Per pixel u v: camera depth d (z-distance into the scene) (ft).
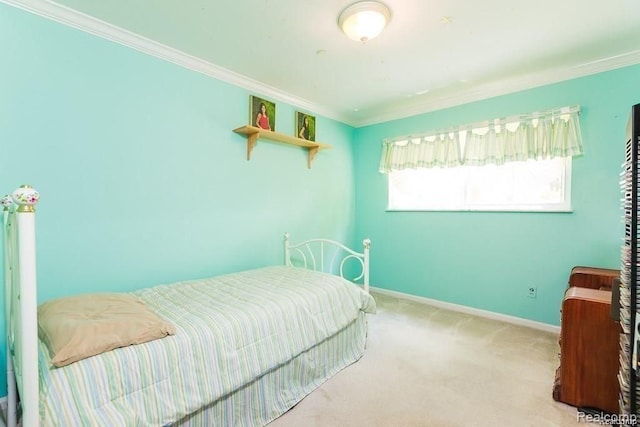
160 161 7.17
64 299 4.87
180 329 4.44
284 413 5.27
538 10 5.64
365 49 7.10
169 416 3.84
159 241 7.19
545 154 8.43
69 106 5.87
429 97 10.17
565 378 5.39
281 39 6.70
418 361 6.92
